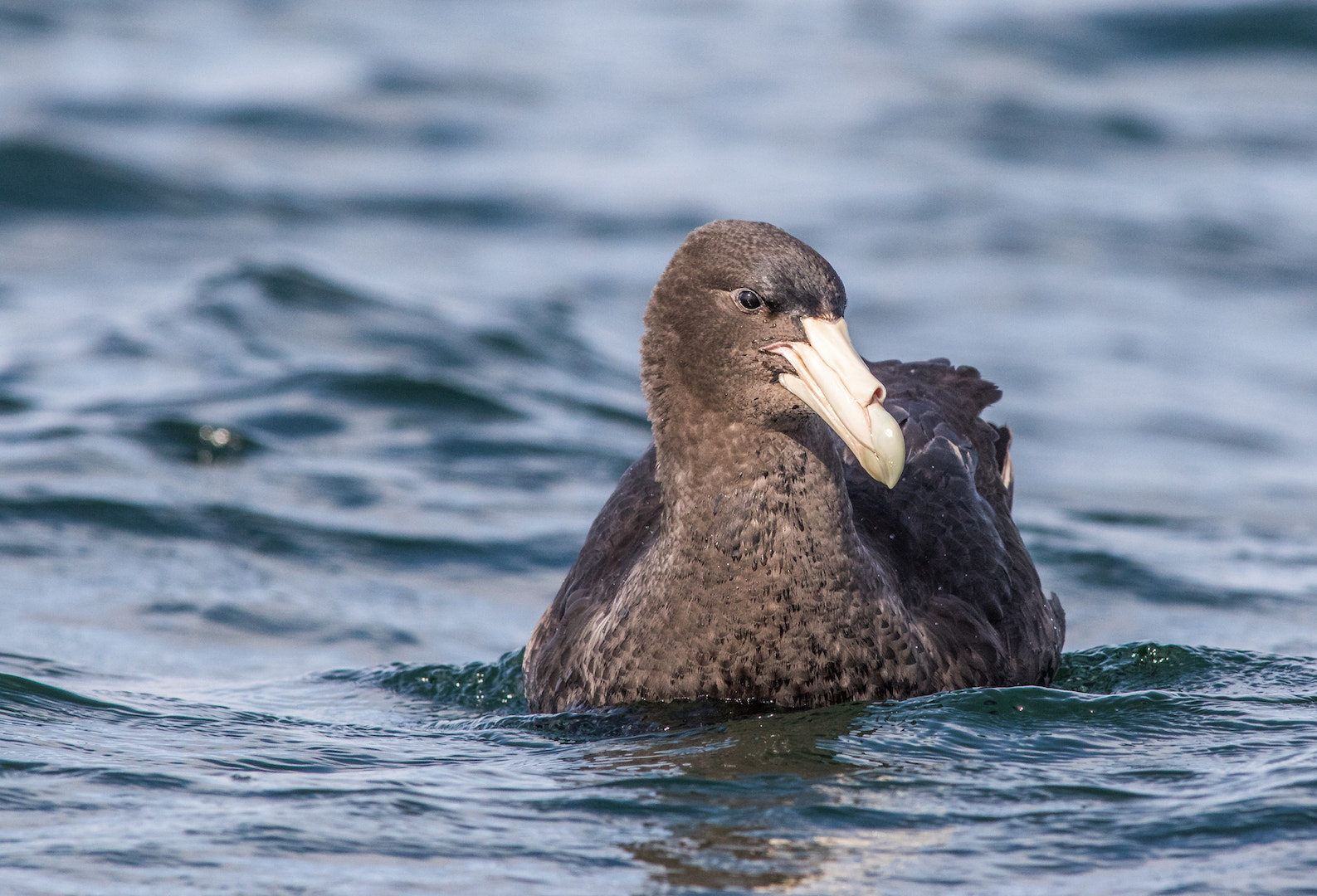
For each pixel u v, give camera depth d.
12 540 12.63
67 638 10.84
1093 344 21.94
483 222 26.48
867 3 40.72
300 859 6.74
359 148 30.11
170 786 7.66
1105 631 11.74
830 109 32.84
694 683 8.70
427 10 40.75
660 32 39.47
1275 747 8.09
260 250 23.66
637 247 25.55
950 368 11.80
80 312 20.03
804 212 27.02
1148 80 34.38
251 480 14.50
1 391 16.61
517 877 6.57
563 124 31.86
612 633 8.95
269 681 10.27
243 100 31.88
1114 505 15.83
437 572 12.83
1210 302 23.88
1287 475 17.38
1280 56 35.22
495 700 9.87
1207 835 6.89
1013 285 24.11
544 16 41.06
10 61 33.25
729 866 6.68
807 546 8.55
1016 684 9.46
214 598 11.91
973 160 30.00
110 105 30.66
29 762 7.94
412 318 20.00
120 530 13.07
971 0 39.78
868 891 6.40
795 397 8.39
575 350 20.00
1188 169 29.72
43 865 6.61
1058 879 6.49
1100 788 7.52
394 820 7.20
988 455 11.27
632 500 10.20
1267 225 27.02
